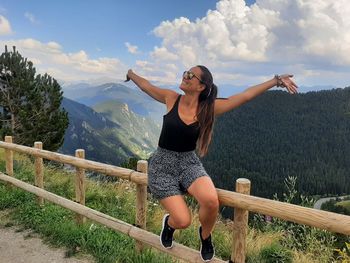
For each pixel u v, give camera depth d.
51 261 5.07
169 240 4.04
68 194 8.49
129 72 3.83
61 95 20.06
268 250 5.86
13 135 17.94
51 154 6.59
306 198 5.85
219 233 6.66
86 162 5.77
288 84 3.20
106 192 8.68
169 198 3.39
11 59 18.58
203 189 3.28
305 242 5.79
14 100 18.67
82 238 5.45
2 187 8.23
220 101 3.27
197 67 3.22
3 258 5.17
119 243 5.40
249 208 3.48
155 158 3.53
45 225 6.09
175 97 3.45
